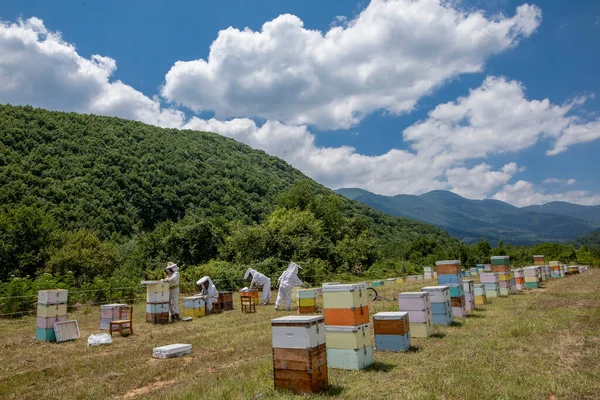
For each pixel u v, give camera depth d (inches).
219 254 1823.3
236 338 581.6
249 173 4101.9
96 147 3184.1
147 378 398.6
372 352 439.2
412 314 535.8
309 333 322.3
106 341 585.9
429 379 342.6
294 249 1814.7
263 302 1057.5
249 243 1756.9
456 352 437.7
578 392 300.7
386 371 381.4
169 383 387.5
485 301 857.5
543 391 304.7
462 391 307.4
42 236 1498.5
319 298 1074.7
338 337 400.2
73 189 2522.1
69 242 1485.0
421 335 527.8
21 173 2388.0
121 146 3427.7
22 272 1409.9
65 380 408.5
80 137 3280.0
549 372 352.8
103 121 3981.3
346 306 398.0
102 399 348.5
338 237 2581.2
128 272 1513.3
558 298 867.4
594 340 460.4
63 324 628.1
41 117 3272.6
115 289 1114.1
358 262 2365.9
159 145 3786.9
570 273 1772.9
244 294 943.7
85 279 1330.0
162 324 756.0
